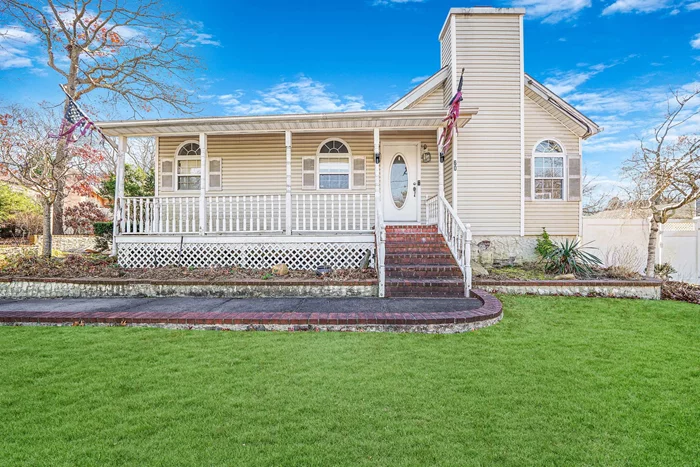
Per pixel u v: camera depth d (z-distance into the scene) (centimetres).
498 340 496
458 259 800
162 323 552
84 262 916
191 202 1099
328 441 263
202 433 272
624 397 335
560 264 888
